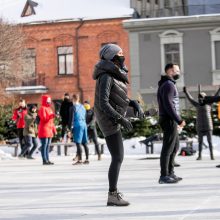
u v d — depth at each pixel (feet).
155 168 46.83
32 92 139.13
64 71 140.77
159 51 125.29
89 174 43.01
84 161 56.34
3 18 128.67
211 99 44.09
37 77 141.38
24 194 30.63
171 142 33.12
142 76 125.90
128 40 128.36
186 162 53.52
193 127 82.02
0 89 119.96
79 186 33.99
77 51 139.44
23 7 148.15
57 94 140.67
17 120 74.59
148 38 125.70
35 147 69.72
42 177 41.47
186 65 123.85
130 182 34.96
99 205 24.88
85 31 138.51
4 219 21.65
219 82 122.52
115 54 24.27
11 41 120.78
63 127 76.23
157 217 20.75
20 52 123.13
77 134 55.42
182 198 26.50
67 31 139.95
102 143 75.31
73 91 139.74
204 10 125.90
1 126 88.84
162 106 32.89
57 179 39.32
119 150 24.25
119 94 24.30
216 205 23.94
